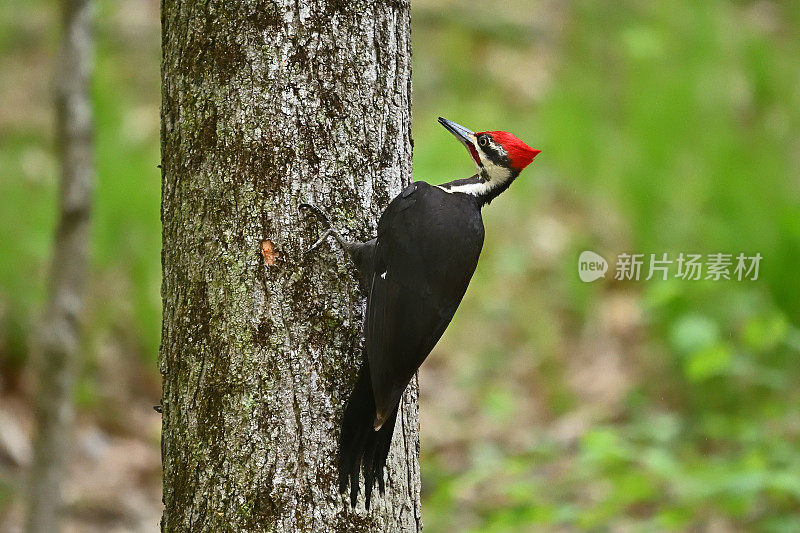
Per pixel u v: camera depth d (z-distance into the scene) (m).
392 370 5.66
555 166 17.30
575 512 8.89
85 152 9.11
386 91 5.82
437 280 5.90
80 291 9.21
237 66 5.51
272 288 5.52
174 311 5.72
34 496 9.16
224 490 5.49
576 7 20.17
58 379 9.16
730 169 15.52
